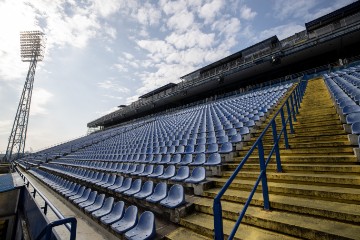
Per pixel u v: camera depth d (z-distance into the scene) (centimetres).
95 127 5584
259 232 258
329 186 309
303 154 434
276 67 2217
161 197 414
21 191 609
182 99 3216
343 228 221
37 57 3725
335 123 536
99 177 729
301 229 233
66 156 1966
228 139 699
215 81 2530
